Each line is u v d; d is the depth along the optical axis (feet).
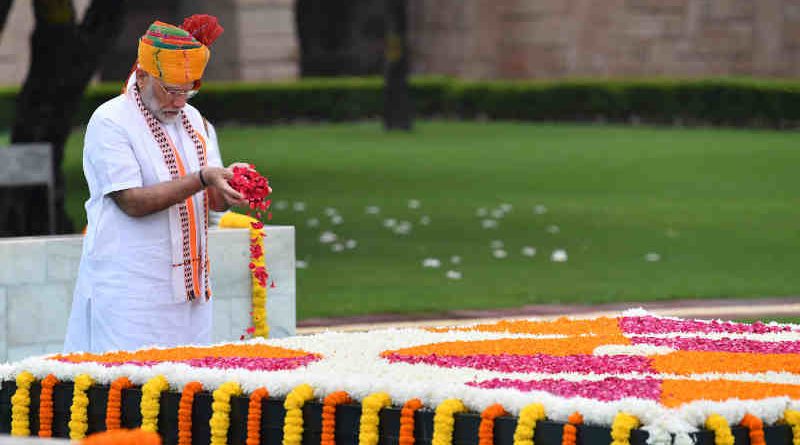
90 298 25.04
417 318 43.39
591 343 24.66
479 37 181.68
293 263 33.60
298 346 24.22
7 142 125.90
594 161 109.81
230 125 164.35
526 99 166.61
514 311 44.78
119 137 24.40
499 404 18.78
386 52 149.79
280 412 20.25
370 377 20.33
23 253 31.60
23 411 22.07
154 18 179.01
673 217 75.87
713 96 150.20
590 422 18.03
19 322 31.65
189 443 20.76
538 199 85.40
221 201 25.90
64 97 60.54
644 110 156.76
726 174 99.40
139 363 21.97
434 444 18.94
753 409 18.17
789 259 59.52
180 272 25.13
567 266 57.57
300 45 193.88
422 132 147.33
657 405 17.93
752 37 158.20
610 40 170.19
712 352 23.54
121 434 12.45
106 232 24.75
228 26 174.19
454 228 71.00
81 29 60.39
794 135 134.82
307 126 163.94
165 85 24.39
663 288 50.21
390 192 89.04
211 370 21.13
